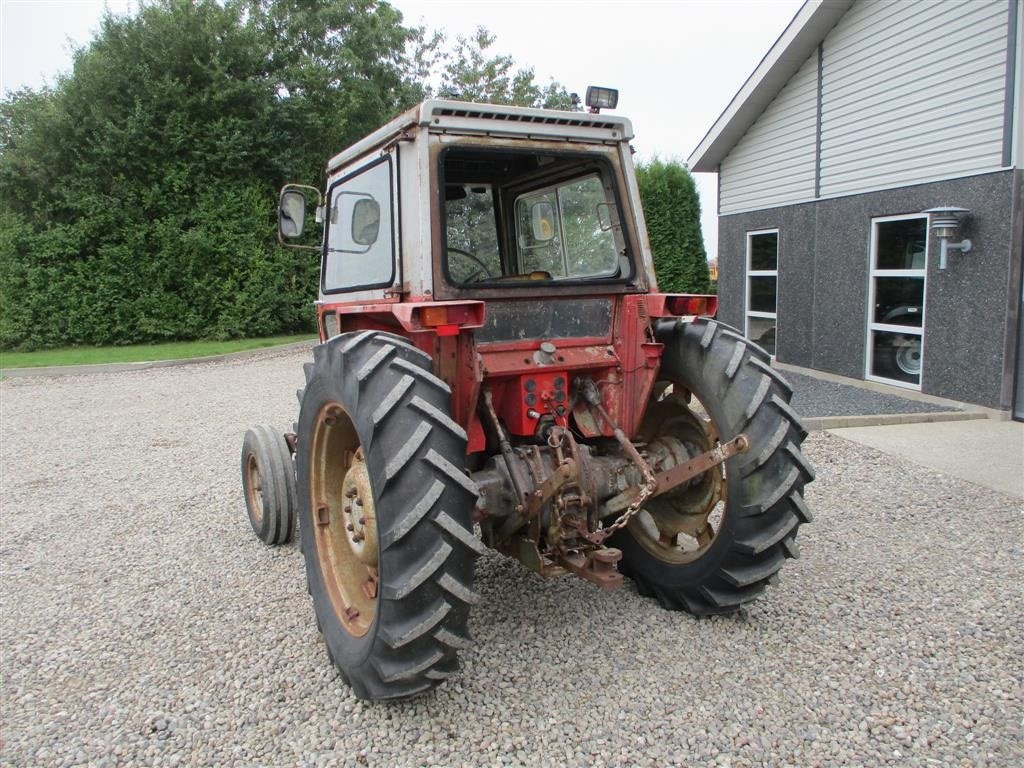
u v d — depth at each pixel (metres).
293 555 4.59
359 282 3.75
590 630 3.46
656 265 16.39
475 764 2.57
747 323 11.88
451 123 3.12
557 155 3.38
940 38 7.90
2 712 2.97
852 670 3.10
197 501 5.73
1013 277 7.22
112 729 2.83
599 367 3.45
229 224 17.17
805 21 9.25
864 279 9.23
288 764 2.61
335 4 21.83
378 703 2.93
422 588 2.58
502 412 3.39
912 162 8.38
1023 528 4.66
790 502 3.17
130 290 16.81
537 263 4.04
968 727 2.72
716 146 11.75
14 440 8.08
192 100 16.81
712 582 3.38
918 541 4.49
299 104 18.17
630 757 2.57
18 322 16.22
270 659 3.32
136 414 9.40
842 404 8.14
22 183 16.62
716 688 2.97
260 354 15.66
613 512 3.44
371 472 2.64
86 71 16.25
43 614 3.84
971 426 7.18
